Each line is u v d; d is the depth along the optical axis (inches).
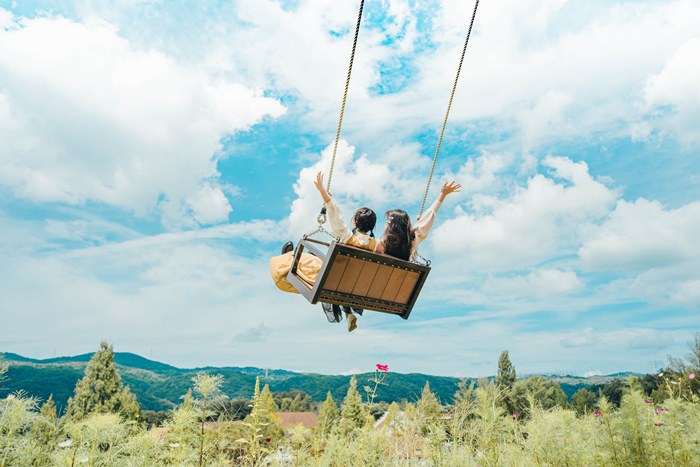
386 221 160.6
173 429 135.9
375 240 159.6
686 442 151.7
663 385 213.8
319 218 155.9
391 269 151.8
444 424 171.6
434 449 155.5
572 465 153.8
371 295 153.6
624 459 157.2
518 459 159.5
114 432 132.9
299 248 159.0
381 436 168.2
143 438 133.7
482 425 165.6
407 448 167.3
